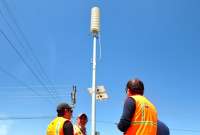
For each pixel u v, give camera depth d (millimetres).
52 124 3293
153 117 2525
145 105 2514
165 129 3145
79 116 4016
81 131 3965
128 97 2545
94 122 6051
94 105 6125
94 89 6195
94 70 6254
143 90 2643
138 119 2477
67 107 3385
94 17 6367
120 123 2488
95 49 6332
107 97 6117
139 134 2453
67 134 3193
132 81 2633
